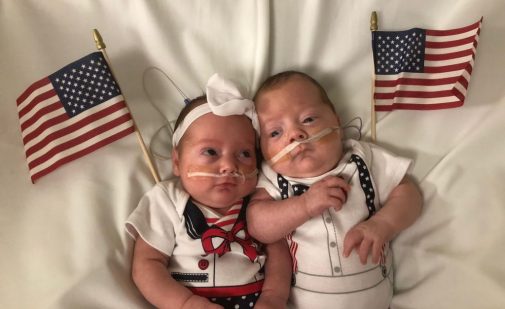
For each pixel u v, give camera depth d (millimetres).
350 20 1182
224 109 1079
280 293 1065
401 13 1180
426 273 1105
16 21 1110
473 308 986
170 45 1177
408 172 1178
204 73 1211
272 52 1214
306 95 1119
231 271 1049
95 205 1075
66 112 1093
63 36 1141
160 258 1071
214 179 1065
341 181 1036
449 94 1163
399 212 1086
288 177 1128
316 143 1092
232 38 1193
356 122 1255
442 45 1176
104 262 1020
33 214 1048
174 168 1161
